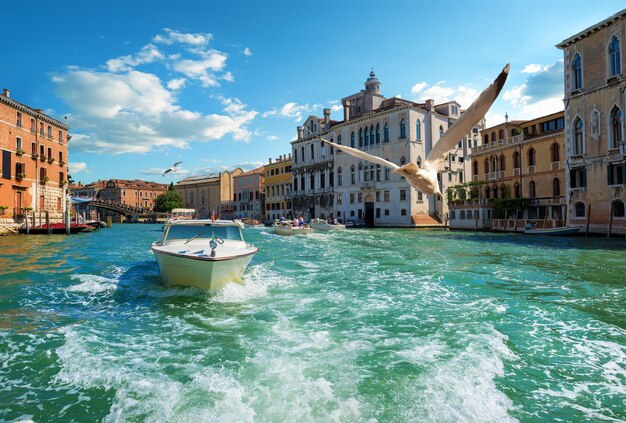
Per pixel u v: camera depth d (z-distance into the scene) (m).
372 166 51.09
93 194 110.38
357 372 5.46
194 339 6.80
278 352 6.18
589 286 11.10
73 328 7.27
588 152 29.33
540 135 38.31
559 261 16.03
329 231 39.19
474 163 45.19
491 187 42.72
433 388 4.99
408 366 5.64
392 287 10.96
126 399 4.73
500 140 41.84
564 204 34.34
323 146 59.72
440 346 6.43
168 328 7.40
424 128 49.09
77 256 17.84
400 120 48.12
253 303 9.20
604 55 28.25
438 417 4.36
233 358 5.96
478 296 9.90
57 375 5.38
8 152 34.72
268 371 5.49
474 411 4.50
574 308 8.73
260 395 4.83
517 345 6.55
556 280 11.98
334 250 20.67
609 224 27.03
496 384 5.18
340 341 6.68
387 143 49.56
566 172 31.09
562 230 30.17
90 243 25.31
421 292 10.36
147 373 5.43
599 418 4.41
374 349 6.30
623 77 26.83
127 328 7.39
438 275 12.53
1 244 24.34
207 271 9.58
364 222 51.06
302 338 6.84
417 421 4.29
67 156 44.50
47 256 17.88
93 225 42.88
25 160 36.97
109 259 16.75
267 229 46.47
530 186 38.25
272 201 71.44
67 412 4.49
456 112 53.62
